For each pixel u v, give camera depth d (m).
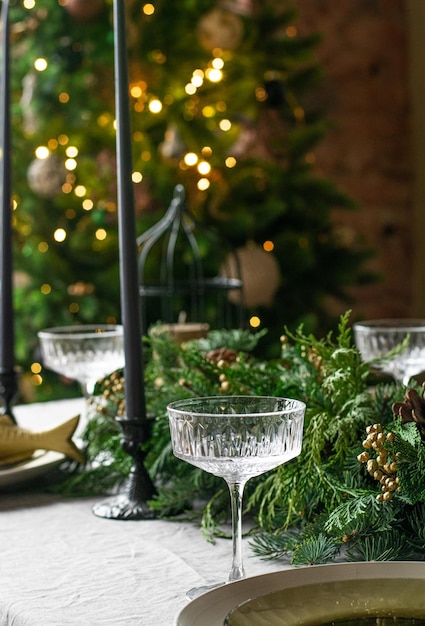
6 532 1.33
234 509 1.15
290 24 4.00
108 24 3.50
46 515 1.39
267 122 4.21
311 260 3.53
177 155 3.45
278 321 3.65
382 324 1.63
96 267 3.59
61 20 3.53
